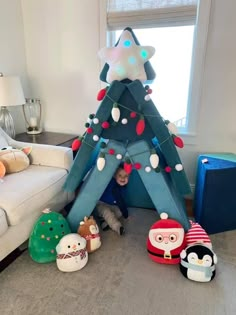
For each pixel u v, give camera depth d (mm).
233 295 1390
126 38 1619
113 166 1723
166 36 2260
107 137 1696
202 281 1470
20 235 1608
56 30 2498
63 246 1542
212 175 1807
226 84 2135
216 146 2312
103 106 1612
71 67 2568
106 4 2260
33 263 1632
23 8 2545
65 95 2686
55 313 1275
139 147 1660
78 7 2355
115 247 1793
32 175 1859
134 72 1603
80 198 1796
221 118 2227
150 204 2316
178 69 2320
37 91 2777
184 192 1773
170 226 1623
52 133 2770
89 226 1724
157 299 1361
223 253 1727
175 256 1596
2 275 1529
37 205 1646
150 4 2141
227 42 2041
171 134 1679
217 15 2004
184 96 2377
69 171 1919
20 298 1365
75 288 1434
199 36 2074
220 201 1891
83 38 2432
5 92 2197
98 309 1299
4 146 2121
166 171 1748
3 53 2441
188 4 2041
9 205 1462
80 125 2732
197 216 2027
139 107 1585
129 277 1517
